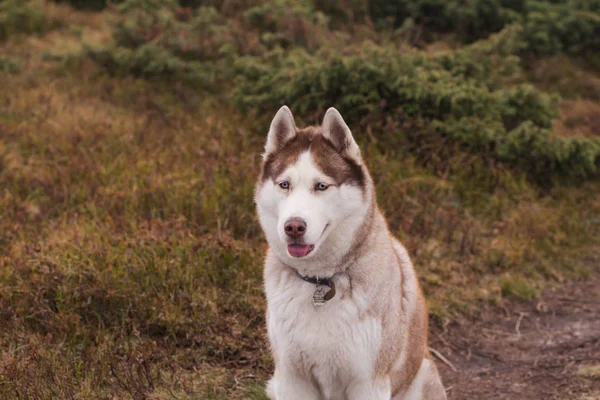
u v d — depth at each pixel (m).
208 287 5.50
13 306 5.04
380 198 7.05
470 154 7.95
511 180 7.82
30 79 9.37
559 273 6.80
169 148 7.64
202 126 8.30
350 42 9.95
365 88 7.86
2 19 11.16
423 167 7.84
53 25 11.63
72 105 8.64
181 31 9.93
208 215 6.37
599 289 6.61
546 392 4.93
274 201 3.63
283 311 3.67
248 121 8.30
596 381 4.94
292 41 9.72
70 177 6.95
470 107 8.02
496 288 6.40
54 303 5.13
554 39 11.41
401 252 4.18
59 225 6.15
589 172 8.34
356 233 3.63
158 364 4.69
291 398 3.79
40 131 7.90
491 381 5.17
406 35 10.51
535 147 7.90
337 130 3.68
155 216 6.33
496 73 8.80
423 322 4.20
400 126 7.95
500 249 6.88
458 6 11.18
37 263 5.34
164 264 5.46
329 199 3.55
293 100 8.07
